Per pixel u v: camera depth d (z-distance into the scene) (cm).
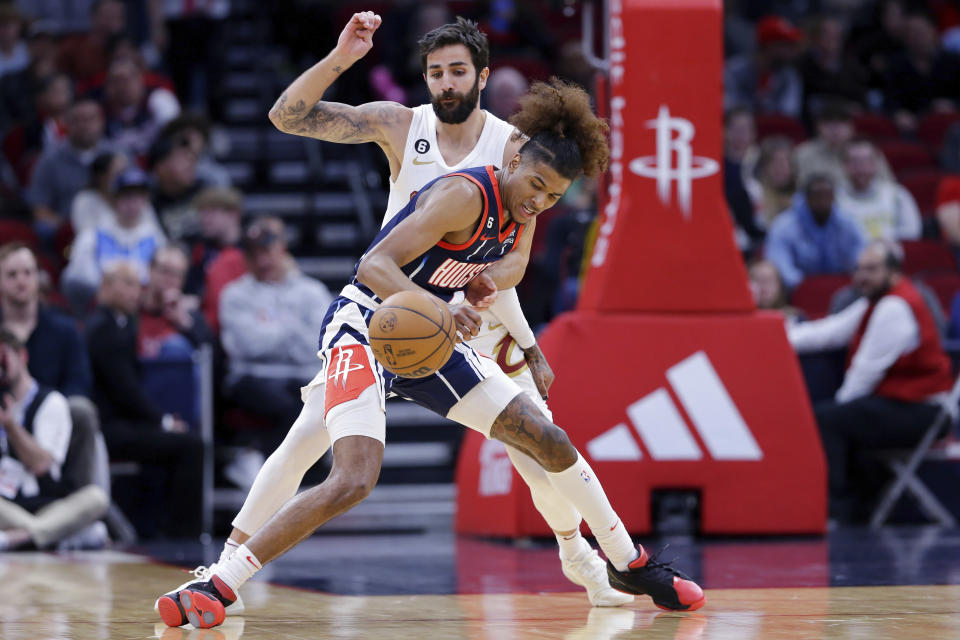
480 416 703
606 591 766
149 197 1716
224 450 1497
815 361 1502
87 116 1906
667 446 1221
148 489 1441
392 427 1717
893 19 2677
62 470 1288
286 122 733
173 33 2438
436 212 640
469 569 1019
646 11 1220
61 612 751
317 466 1545
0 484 1262
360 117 756
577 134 657
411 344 610
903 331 1414
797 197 1856
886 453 1467
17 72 2239
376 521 1502
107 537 1342
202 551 1249
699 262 1236
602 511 723
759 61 2455
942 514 1460
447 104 746
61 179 1903
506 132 766
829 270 1758
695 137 1230
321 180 2181
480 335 805
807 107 2408
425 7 2223
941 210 1827
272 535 650
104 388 1394
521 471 756
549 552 1159
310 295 1548
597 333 1217
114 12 2417
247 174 2255
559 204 1828
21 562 1124
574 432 1204
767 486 1237
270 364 1512
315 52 2436
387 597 826
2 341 1254
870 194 1920
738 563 1030
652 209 1228
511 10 2327
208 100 2356
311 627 673
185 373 1444
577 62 2075
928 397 1441
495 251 679
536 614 731
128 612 750
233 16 2716
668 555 1099
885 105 2583
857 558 1069
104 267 1625
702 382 1229
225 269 1616
